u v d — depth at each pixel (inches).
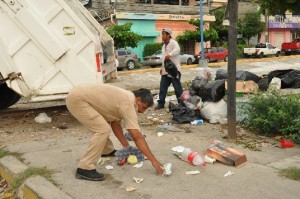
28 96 278.7
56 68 279.6
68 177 184.1
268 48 1440.7
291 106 251.3
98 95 174.1
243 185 171.5
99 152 179.3
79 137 260.5
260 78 349.7
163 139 247.1
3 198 183.3
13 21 270.1
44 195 163.8
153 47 1310.3
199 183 174.2
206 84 305.4
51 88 281.0
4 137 268.4
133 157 199.5
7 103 365.7
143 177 182.2
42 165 202.5
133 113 171.3
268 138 250.7
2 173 209.2
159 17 1360.7
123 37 1131.3
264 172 186.9
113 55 378.3
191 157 197.5
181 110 297.0
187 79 647.1
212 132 265.1
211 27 1445.6
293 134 241.8
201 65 871.1
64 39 278.1
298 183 173.8
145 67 1154.0
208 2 1517.0
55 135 269.0
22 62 274.4
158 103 348.5
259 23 1584.6
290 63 922.1
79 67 283.1
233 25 233.5
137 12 1341.0
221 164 198.5
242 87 309.6
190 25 1441.9
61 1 274.7
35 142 249.3
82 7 362.9
